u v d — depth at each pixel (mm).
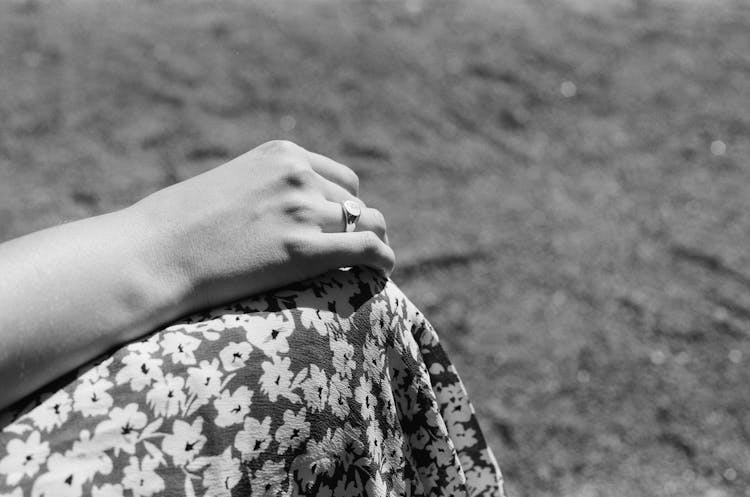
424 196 3391
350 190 895
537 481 2438
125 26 4129
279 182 800
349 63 4035
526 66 4133
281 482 759
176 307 732
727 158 3686
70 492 640
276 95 3795
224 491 711
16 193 3211
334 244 802
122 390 690
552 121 3834
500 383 2697
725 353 2828
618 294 3021
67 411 667
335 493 821
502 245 3197
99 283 688
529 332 2869
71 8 4234
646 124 3852
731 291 3053
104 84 3744
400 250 3133
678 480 2457
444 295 2982
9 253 668
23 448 643
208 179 797
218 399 725
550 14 4562
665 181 3549
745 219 3377
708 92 4051
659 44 4367
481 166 3561
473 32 4348
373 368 864
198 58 3959
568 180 3529
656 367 2766
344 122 3703
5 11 4160
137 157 3416
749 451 2531
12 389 638
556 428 2570
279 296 805
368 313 866
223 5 4375
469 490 1044
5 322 627
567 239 3240
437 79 3998
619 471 2473
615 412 2625
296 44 4117
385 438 885
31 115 3547
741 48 4363
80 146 3438
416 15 4449
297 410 771
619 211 3387
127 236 726
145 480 675
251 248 763
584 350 2809
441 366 998
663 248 3223
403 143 3629
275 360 765
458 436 1027
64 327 660
